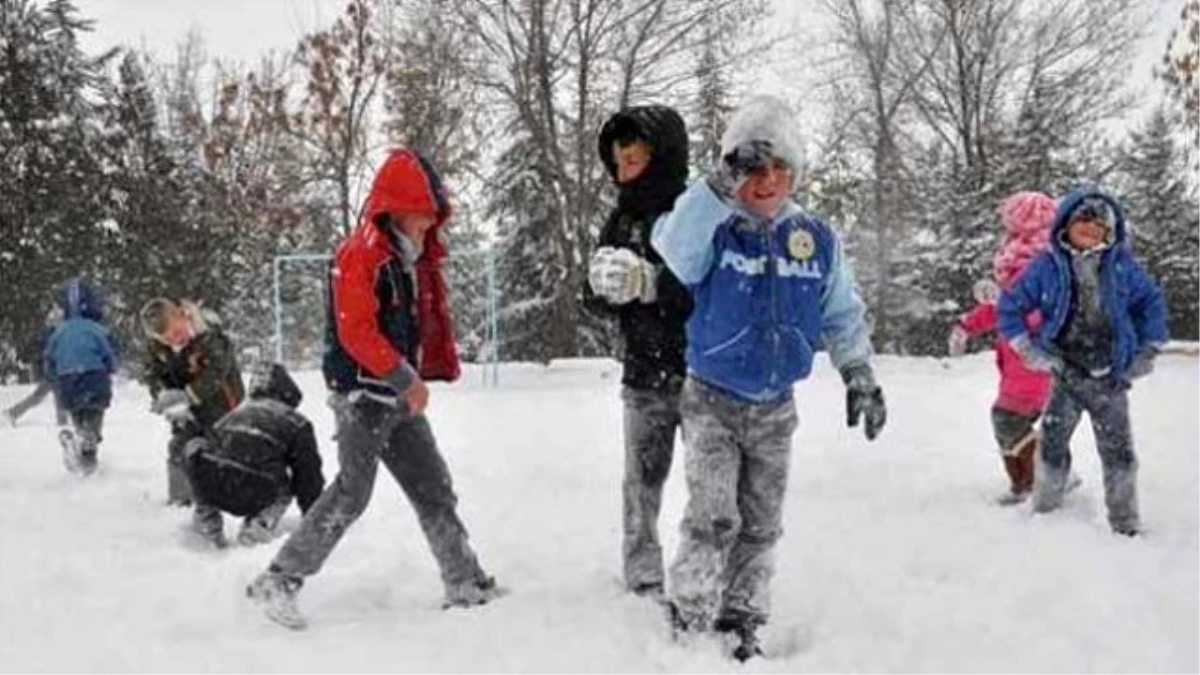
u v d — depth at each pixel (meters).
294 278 19.55
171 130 38.03
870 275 31.20
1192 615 4.24
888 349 31.61
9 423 14.05
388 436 4.62
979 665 3.83
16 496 8.13
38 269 24.95
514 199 30.50
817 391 14.72
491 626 4.39
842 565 5.12
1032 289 5.88
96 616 4.68
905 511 6.37
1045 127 31.73
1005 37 31.81
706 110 26.92
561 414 12.93
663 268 4.55
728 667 3.88
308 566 4.54
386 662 4.02
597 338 29.42
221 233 29.84
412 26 27.31
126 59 31.95
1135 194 35.25
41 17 26.66
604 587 4.93
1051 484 6.18
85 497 8.09
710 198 3.99
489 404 14.52
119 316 26.28
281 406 6.41
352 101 30.64
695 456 4.09
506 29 24.73
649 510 4.79
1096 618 4.26
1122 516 5.66
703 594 4.07
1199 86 31.52
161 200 29.17
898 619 4.34
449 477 4.81
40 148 25.67
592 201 25.39
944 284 31.42
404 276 4.56
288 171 32.59
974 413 11.19
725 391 4.05
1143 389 12.80
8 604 4.89
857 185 31.73
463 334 27.12
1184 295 34.47
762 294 4.02
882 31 30.94
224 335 7.26
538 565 5.37
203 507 6.25
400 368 4.42
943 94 32.16
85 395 9.27
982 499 6.71
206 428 7.17
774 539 4.17
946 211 31.61
